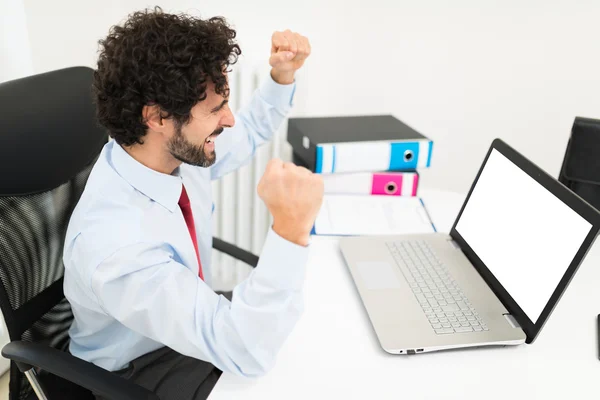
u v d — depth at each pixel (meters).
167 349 1.04
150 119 0.81
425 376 0.83
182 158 0.86
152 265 0.81
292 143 1.55
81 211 0.88
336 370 0.83
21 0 1.34
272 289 0.75
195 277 0.84
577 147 1.13
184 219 1.00
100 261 0.80
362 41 1.70
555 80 1.66
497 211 1.05
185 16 0.83
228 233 1.89
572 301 1.02
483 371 0.84
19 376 0.99
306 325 0.93
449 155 1.84
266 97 1.27
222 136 1.23
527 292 0.91
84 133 1.06
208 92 0.81
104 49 0.82
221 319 0.79
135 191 0.90
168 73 0.76
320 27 1.68
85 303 0.93
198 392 0.98
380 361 0.85
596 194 1.15
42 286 1.00
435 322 0.92
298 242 0.74
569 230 0.85
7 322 0.93
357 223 1.28
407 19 1.65
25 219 0.95
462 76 1.71
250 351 0.78
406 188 1.42
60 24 1.47
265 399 0.78
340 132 1.44
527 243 0.94
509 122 1.75
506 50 1.65
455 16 1.63
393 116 1.62
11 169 0.91
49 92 1.01
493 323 0.92
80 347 1.02
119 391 0.81
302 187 0.71
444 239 1.19
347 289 1.03
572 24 1.58
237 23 1.69
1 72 1.42
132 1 1.68
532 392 0.80
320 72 1.75
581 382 0.83
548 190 0.92
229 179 1.79
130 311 0.80
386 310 0.95
